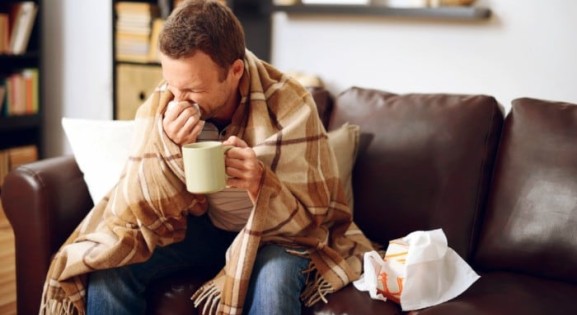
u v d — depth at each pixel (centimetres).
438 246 147
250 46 282
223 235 172
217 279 149
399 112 187
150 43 320
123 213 153
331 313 143
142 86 324
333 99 211
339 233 167
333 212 166
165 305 151
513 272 166
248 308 144
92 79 351
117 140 178
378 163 183
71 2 350
